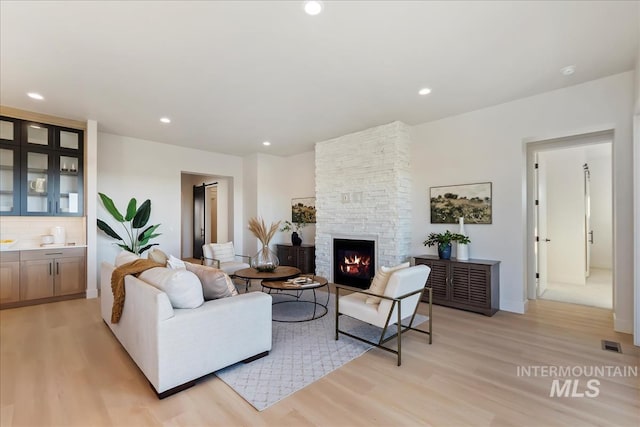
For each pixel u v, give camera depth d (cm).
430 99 376
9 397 202
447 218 443
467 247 408
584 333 315
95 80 318
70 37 242
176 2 203
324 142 564
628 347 280
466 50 267
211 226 853
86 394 205
